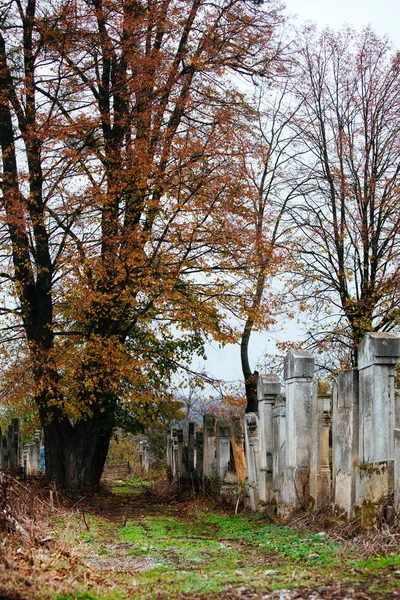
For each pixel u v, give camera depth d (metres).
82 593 8.18
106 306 20.61
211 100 22.31
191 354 24.78
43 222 20.52
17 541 10.41
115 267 19.95
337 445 12.77
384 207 24.42
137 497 23.48
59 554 10.20
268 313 22.11
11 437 27.42
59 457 22.06
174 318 21.45
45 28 20.41
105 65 22.25
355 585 8.09
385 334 11.76
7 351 21.45
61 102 21.42
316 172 26.23
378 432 11.49
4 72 20.27
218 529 15.15
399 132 24.88
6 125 21.19
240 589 8.39
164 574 9.83
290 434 14.53
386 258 24.12
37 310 21.42
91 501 21.09
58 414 21.88
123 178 20.45
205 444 22.28
